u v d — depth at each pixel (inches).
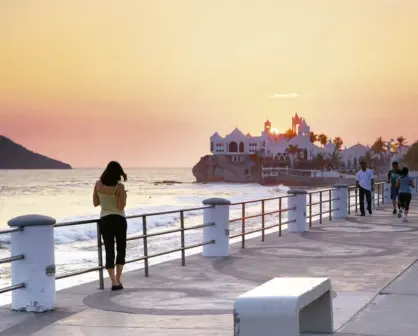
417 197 1674.5
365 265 533.3
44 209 4303.6
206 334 309.4
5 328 329.7
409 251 626.2
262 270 517.0
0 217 3646.7
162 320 342.0
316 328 298.4
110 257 433.4
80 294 420.2
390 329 305.9
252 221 1759.4
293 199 839.1
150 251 1024.2
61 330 323.9
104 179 430.6
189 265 549.0
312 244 693.3
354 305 365.4
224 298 403.2
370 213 1136.8
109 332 317.4
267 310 239.1
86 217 2261.3
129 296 411.5
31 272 369.4
